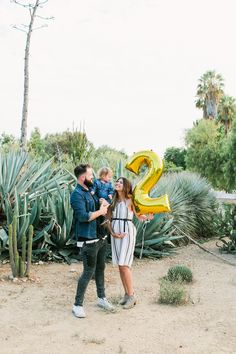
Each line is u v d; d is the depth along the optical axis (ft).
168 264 28.07
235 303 19.84
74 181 32.37
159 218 30.14
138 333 16.19
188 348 14.97
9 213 27.55
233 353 14.64
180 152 174.19
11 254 22.56
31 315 17.89
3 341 15.33
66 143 63.67
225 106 148.46
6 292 20.68
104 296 18.81
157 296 20.67
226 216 33.60
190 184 42.60
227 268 27.02
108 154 63.26
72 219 27.81
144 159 20.11
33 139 89.61
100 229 17.98
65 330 16.38
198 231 40.98
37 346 14.94
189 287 22.43
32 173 32.24
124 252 18.57
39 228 29.01
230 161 98.48
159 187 35.70
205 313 18.44
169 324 17.12
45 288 21.54
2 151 36.09
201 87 159.84
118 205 18.81
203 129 126.21
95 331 16.31
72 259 27.35
